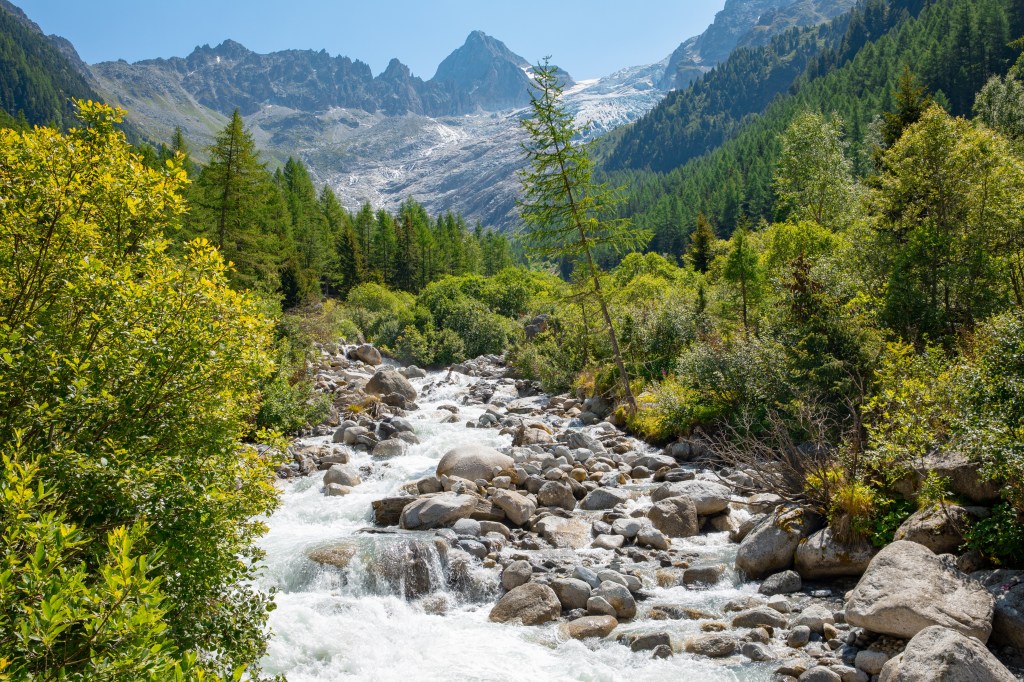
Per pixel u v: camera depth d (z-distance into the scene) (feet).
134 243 21.07
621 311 95.35
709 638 27.22
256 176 107.55
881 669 23.27
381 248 283.38
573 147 72.28
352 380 97.91
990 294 54.85
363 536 39.32
